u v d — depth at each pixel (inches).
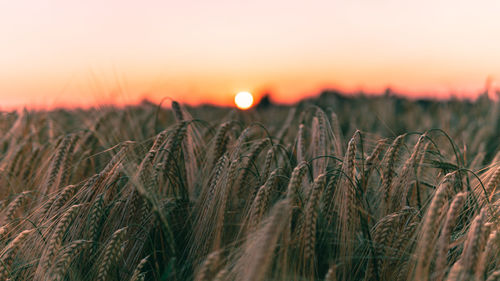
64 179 119.0
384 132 224.4
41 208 100.5
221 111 251.1
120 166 98.3
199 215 105.0
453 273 63.6
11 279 81.0
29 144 153.6
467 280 63.1
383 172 104.6
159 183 108.3
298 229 85.5
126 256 97.0
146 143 135.9
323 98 339.0
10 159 139.6
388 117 281.6
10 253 81.0
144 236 98.3
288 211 71.5
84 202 97.7
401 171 103.2
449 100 305.6
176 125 117.8
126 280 92.2
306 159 128.8
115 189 103.3
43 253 82.9
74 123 219.6
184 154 123.0
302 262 81.9
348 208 88.7
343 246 88.2
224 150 126.1
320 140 118.5
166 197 114.4
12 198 119.2
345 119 278.2
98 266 87.0
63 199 96.4
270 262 77.1
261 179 103.0
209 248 92.4
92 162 133.2
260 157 139.7
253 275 58.0
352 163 91.8
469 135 226.5
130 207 98.7
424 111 314.8
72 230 95.3
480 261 67.8
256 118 206.5
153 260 98.5
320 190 80.0
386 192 100.1
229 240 97.6
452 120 277.6
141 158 118.9
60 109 228.7
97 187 99.9
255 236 72.9
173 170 112.8
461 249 87.0
